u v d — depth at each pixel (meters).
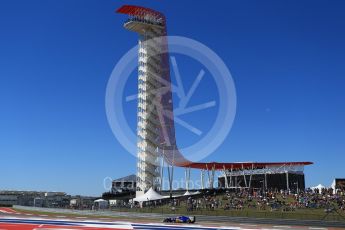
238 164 122.12
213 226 53.56
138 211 79.69
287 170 124.31
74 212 85.62
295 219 57.91
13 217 66.25
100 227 50.81
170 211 75.38
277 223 58.38
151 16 119.81
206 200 84.94
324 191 84.56
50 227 49.19
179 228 49.97
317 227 54.94
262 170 126.88
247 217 62.16
